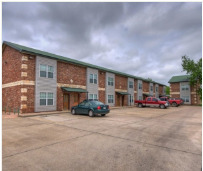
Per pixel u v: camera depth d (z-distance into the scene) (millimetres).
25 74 14234
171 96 39906
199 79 35438
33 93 14734
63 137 6445
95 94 22203
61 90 17328
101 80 23656
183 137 6605
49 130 7738
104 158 4312
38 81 15023
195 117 13328
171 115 14734
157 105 24625
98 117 12539
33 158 4285
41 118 11711
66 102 18250
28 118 11680
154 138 6391
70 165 3869
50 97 16078
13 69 15398
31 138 6285
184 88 38062
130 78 30734
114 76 26312
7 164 3914
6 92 16344
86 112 13031
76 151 4832
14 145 5398
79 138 6305
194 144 5629
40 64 15312
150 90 38500
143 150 4965
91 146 5320
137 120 11180
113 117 12680
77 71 19734
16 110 14547
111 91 25500
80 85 19969
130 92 30453
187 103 37312
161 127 8703
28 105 14297
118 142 5793
